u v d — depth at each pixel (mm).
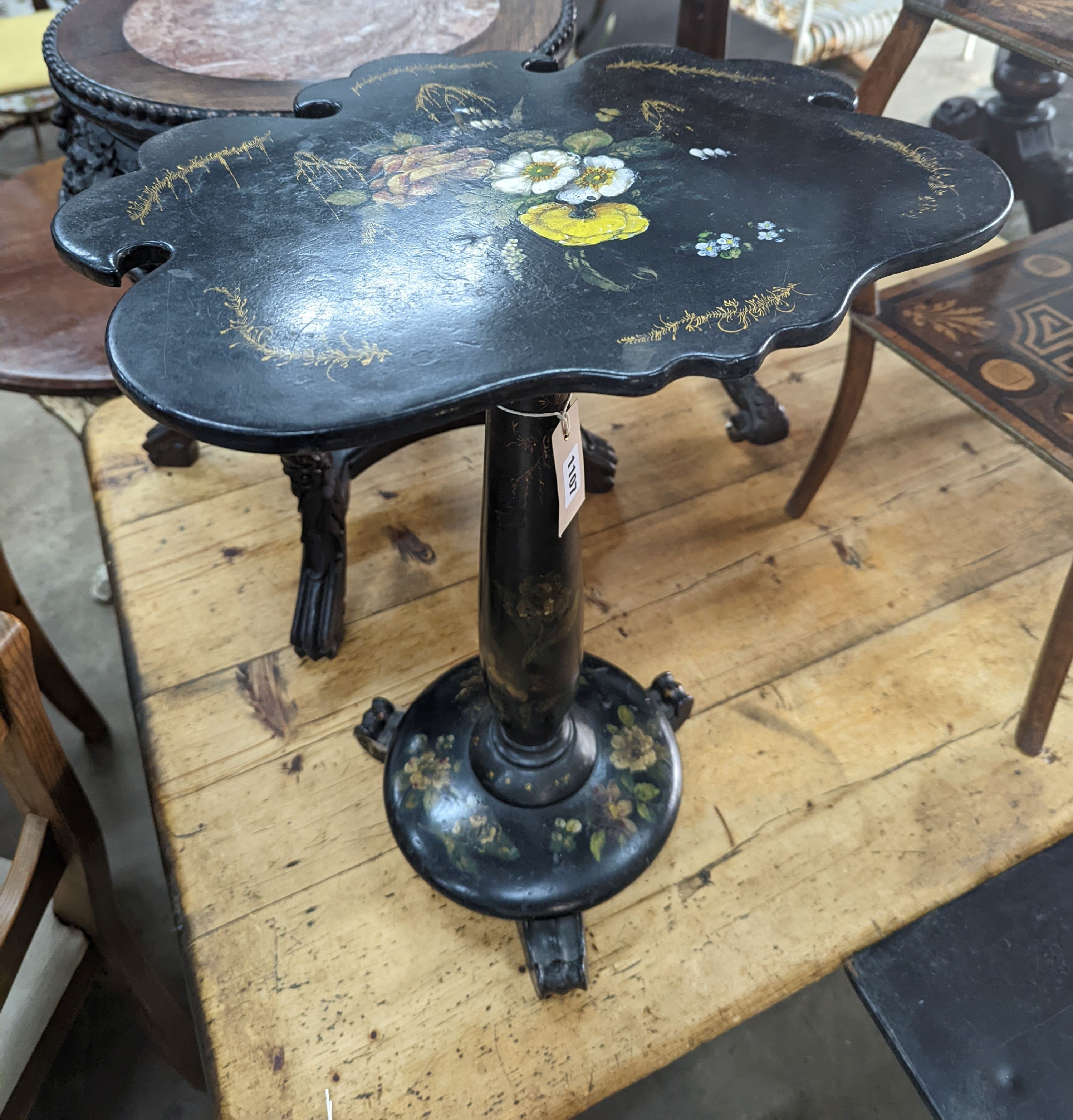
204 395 548
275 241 687
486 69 947
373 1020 933
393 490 1522
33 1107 1293
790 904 1012
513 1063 902
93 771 1688
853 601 1330
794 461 1562
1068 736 1164
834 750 1152
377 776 1143
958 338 1190
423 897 1029
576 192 742
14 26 2688
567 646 900
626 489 1520
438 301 626
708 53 1430
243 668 1263
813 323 597
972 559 1382
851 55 3041
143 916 1504
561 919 955
